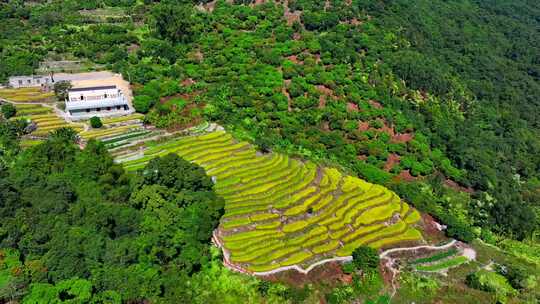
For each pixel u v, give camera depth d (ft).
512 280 307.58
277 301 255.70
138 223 256.93
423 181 411.13
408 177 411.13
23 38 466.29
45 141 312.71
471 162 437.17
